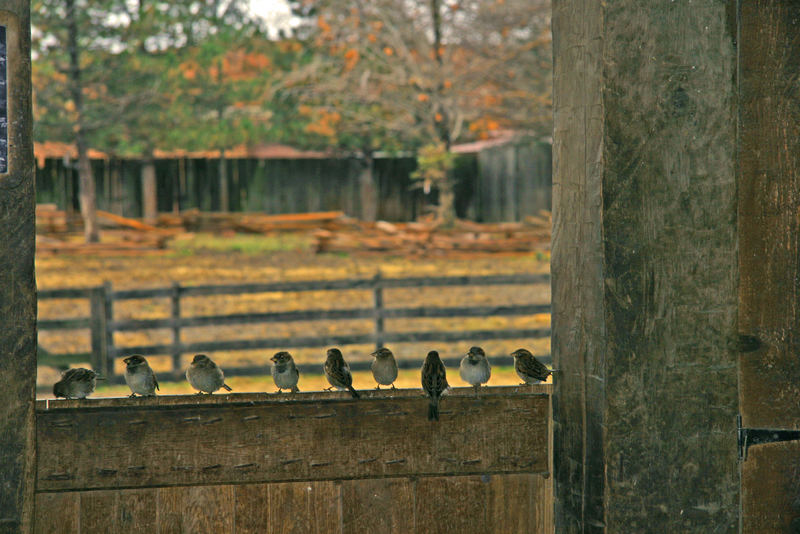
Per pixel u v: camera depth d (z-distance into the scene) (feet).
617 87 12.95
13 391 12.59
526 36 162.50
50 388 46.39
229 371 49.88
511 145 185.78
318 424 15.06
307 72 170.09
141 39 157.58
